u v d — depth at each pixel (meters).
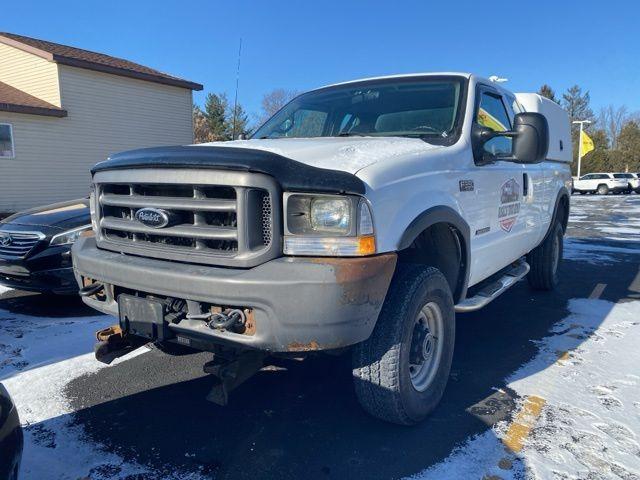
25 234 5.32
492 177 3.90
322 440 2.95
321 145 3.09
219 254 2.53
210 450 2.86
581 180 41.00
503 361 4.10
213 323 2.47
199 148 2.68
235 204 2.46
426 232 3.33
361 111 4.11
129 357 4.19
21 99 17.09
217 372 2.60
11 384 3.67
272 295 2.35
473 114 3.82
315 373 3.86
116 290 3.01
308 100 4.57
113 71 18.47
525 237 4.90
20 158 16.81
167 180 2.63
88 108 18.30
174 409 3.32
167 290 2.59
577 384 3.66
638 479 2.58
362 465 2.72
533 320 5.20
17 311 5.47
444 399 3.44
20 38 18.72
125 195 2.93
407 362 2.86
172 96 21.06
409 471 2.66
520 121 3.48
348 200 2.43
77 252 3.15
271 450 2.86
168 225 2.69
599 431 3.03
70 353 4.25
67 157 17.94
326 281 2.33
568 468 2.67
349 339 2.44
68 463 2.73
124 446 2.90
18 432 2.06
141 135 20.09
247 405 3.37
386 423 3.13
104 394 3.53
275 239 2.46
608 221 16.41
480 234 3.77
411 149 3.17
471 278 3.79
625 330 4.86
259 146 3.07
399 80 4.34
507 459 2.75
